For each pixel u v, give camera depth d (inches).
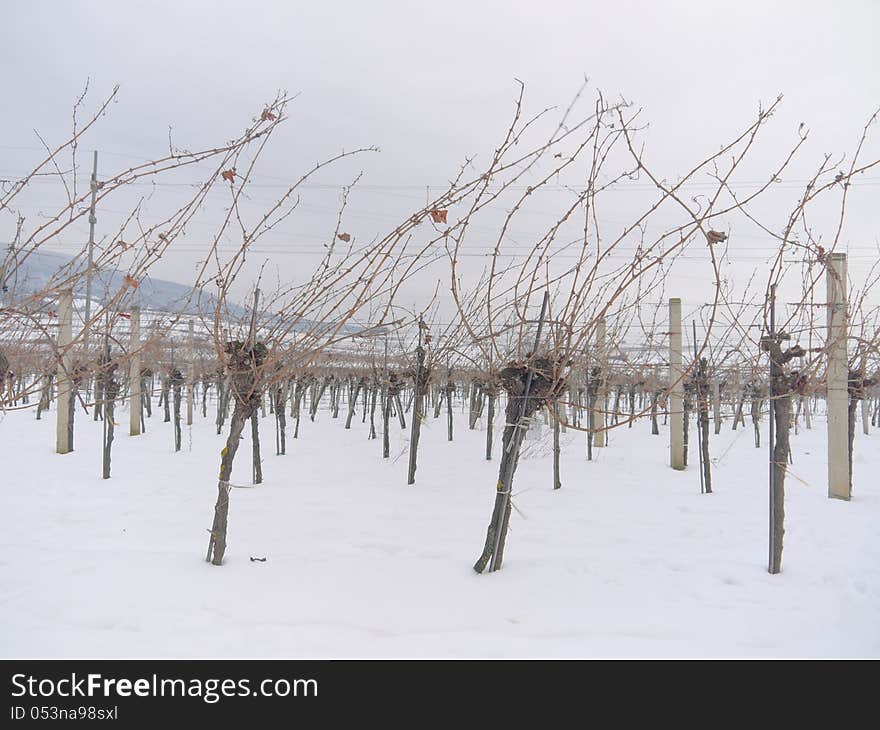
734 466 342.0
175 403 378.3
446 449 410.6
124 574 147.0
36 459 336.2
